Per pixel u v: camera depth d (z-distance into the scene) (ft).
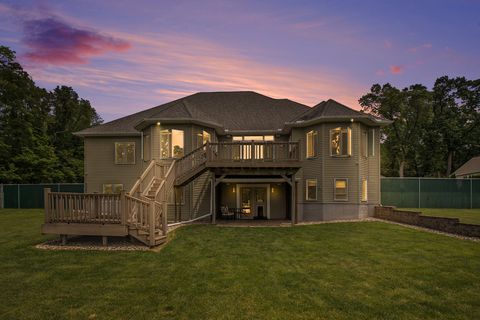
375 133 57.47
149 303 16.43
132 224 29.35
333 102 56.29
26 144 98.99
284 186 59.21
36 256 25.90
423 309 15.90
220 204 59.26
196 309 15.69
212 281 19.98
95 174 62.54
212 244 31.27
